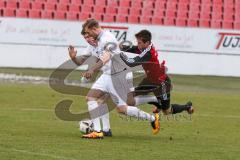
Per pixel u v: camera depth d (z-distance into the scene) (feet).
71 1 280.51
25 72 241.14
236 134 126.82
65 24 257.34
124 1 286.25
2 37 252.42
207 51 269.85
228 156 99.60
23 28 253.85
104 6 283.59
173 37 266.98
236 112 166.30
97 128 112.68
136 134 121.08
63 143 105.09
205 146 109.09
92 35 111.34
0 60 252.62
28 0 275.18
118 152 98.58
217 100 193.16
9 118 136.15
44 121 133.90
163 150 102.63
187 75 264.52
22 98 175.32
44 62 255.91
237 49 272.10
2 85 206.39
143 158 94.38
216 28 273.75
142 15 287.07
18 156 91.76
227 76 269.85
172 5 291.38
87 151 98.27
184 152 101.60
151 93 122.42
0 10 271.69
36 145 102.01
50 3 277.44
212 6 296.10
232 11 298.35
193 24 292.20
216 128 134.82
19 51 253.85
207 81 248.11
